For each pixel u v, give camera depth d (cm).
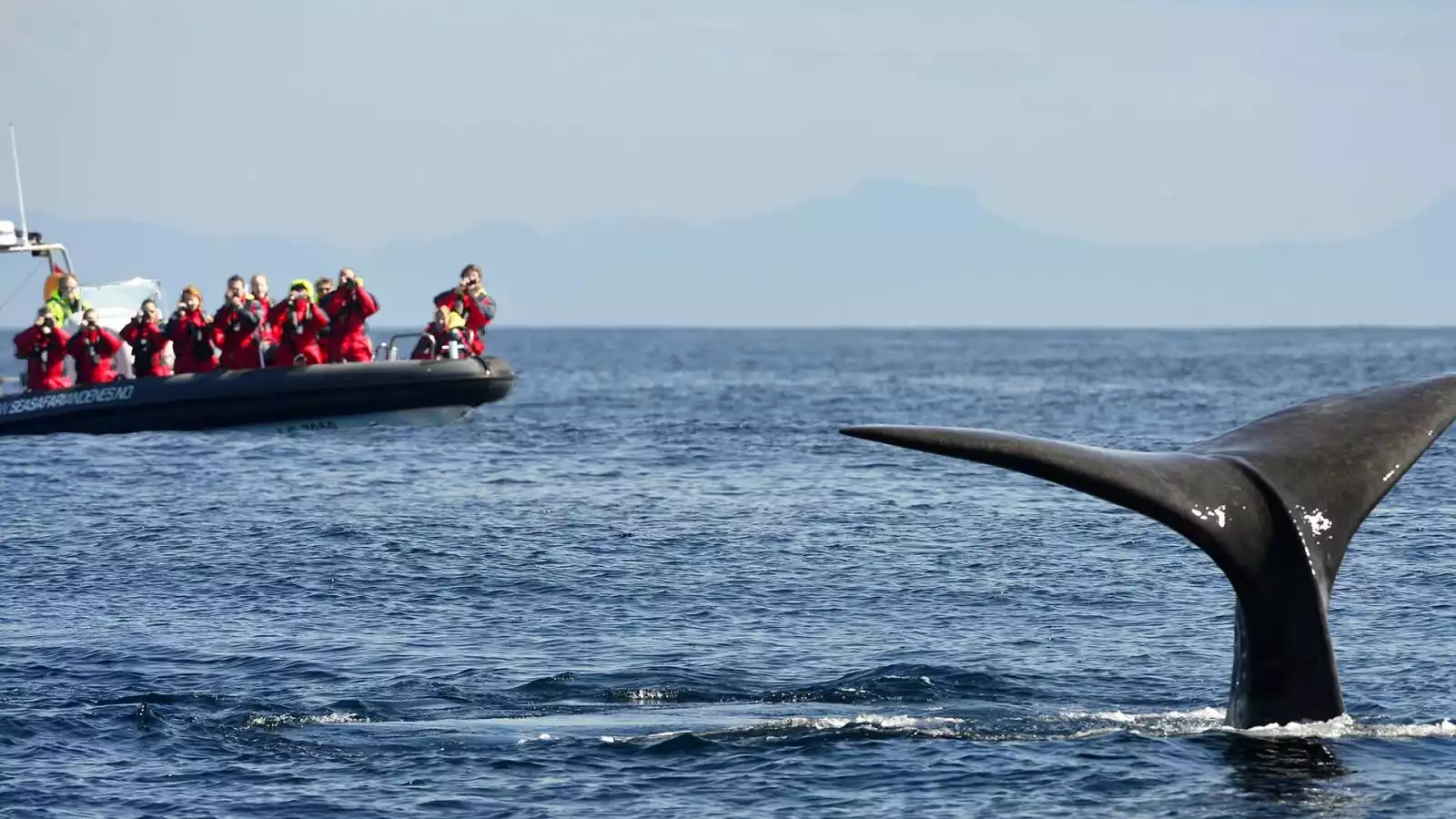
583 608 3919
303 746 2625
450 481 6381
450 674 3177
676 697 2970
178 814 2302
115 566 4475
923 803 2264
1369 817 2077
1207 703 2869
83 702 2941
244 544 4834
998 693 2959
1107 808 2191
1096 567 4425
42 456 7212
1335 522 2114
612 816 2256
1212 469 2106
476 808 2302
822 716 2773
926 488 6150
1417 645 3325
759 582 4241
